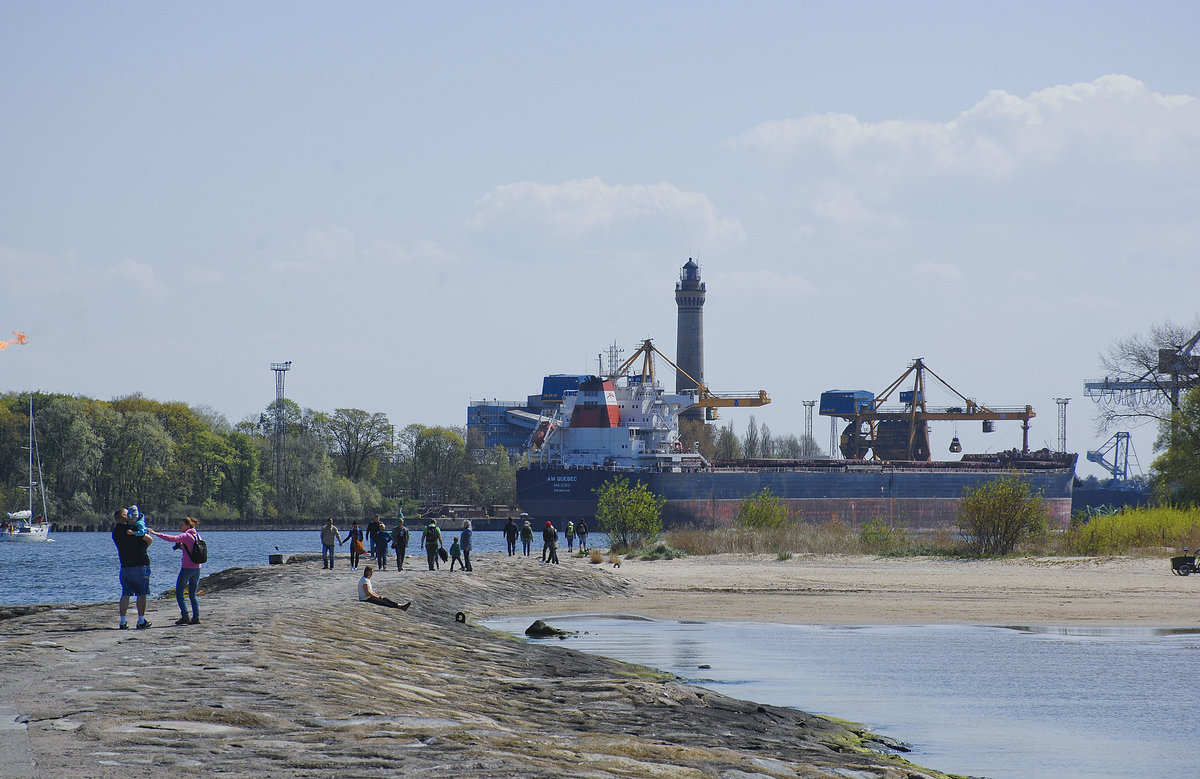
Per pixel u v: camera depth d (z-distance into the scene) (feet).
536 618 450.30
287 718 169.78
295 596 412.36
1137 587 563.48
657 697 232.32
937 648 359.25
